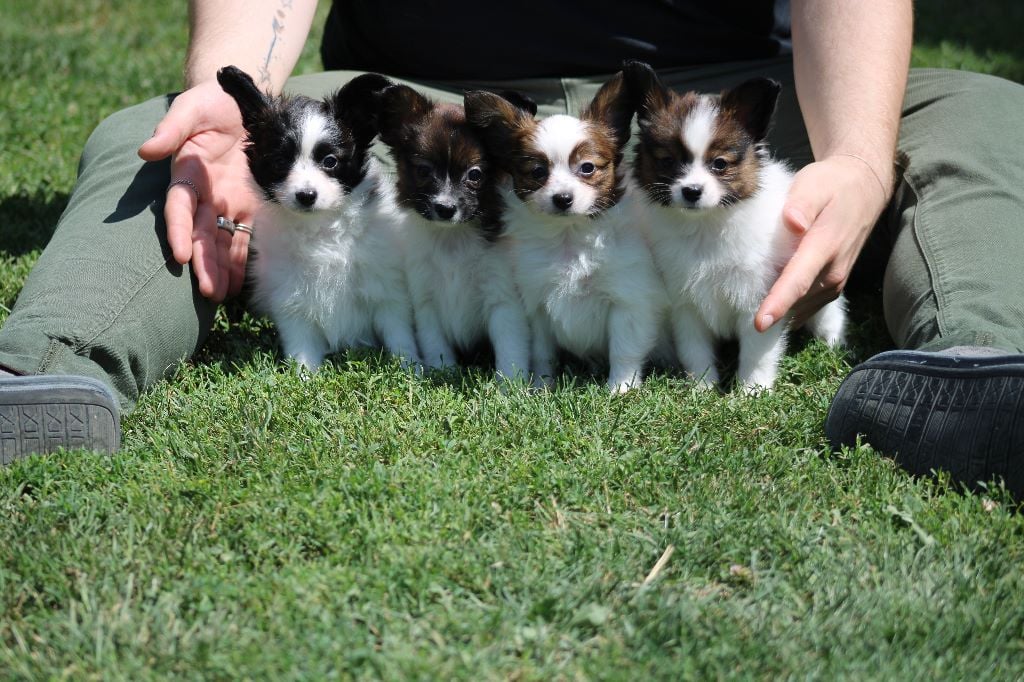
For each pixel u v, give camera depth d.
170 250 2.19
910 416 2.06
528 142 2.21
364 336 2.32
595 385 2.21
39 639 1.90
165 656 1.88
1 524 1.99
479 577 1.94
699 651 1.89
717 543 1.98
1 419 2.05
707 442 2.11
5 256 2.46
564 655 1.90
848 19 2.27
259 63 2.33
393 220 2.28
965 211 2.20
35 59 3.17
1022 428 2.01
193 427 2.12
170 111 2.22
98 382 2.07
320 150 2.24
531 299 2.26
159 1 4.14
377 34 2.46
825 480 2.05
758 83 2.20
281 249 2.27
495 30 2.42
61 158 2.74
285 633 1.90
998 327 2.11
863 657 1.89
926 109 2.32
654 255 2.24
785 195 2.23
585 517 2.02
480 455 2.08
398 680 1.87
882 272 2.40
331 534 1.98
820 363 2.25
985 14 4.35
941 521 2.01
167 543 1.97
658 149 2.21
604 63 2.42
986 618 1.92
